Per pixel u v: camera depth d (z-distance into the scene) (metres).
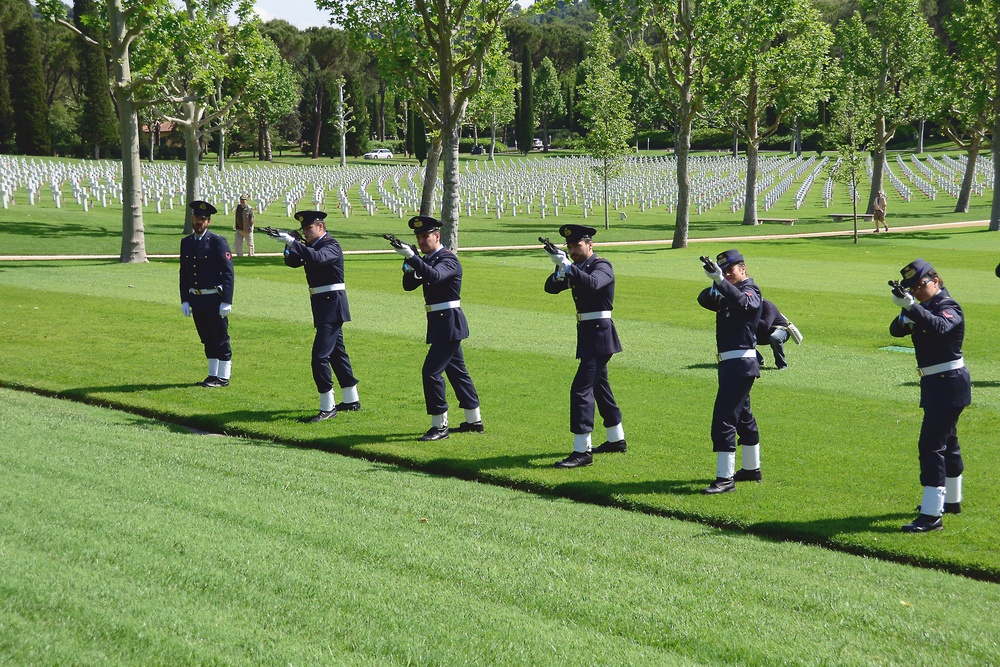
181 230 36.00
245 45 33.19
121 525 6.32
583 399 8.71
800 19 44.00
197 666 4.49
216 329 11.82
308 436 9.60
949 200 61.53
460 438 9.64
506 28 120.19
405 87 32.25
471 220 46.69
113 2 25.22
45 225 33.75
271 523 6.53
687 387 12.20
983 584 6.04
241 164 92.12
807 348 15.09
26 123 80.94
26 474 7.46
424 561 5.91
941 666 4.72
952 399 7.04
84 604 5.08
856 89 41.31
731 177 73.81
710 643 4.89
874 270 26.67
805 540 6.89
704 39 35.12
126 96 25.56
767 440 9.62
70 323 16.06
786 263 28.75
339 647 4.74
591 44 47.03
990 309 18.98
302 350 14.36
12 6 84.62
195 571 5.59
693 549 6.43
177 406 10.70
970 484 8.18
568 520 7.00
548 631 4.99
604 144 43.94
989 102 39.44
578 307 8.95
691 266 28.06
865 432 9.98
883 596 5.65
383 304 19.36
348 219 44.56
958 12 39.09
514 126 131.62
